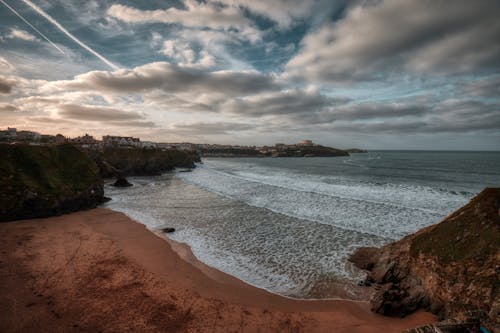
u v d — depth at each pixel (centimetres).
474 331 952
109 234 2288
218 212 3025
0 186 2761
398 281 1426
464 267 1162
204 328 1098
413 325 1120
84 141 12756
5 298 1250
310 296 1361
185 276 1553
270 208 3127
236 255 1856
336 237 2145
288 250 1925
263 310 1237
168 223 2617
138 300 1288
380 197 3472
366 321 1162
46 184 3152
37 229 2380
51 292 1327
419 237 1481
